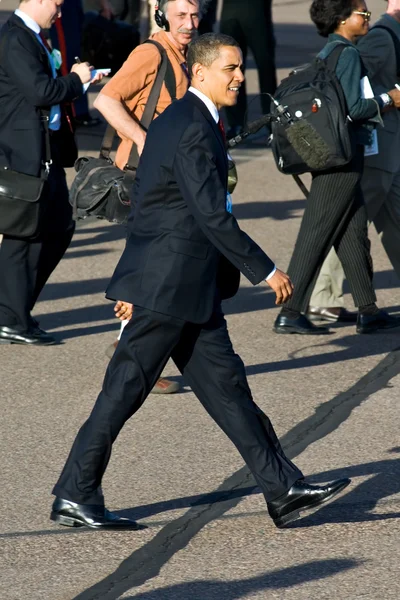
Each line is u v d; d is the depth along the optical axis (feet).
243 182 120.16
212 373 47.78
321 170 71.51
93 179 61.31
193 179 44.91
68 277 91.09
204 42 45.85
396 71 76.59
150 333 46.73
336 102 69.36
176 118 45.83
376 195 77.61
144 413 62.85
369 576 44.62
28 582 44.68
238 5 131.95
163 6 61.46
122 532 48.88
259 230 102.89
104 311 82.94
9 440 59.57
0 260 74.54
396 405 64.03
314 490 47.65
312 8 72.95
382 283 89.35
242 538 48.16
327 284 79.56
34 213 71.10
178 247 46.09
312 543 47.52
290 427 60.95
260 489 53.16
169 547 47.47
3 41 69.97
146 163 46.65
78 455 48.26
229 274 48.47
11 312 74.79
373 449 57.82
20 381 68.44
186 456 57.11
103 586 44.29
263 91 135.23
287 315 76.79
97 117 146.10
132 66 60.90
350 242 74.90
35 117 70.28
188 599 43.11
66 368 70.74
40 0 69.62
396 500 51.75
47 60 70.79
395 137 77.10
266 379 68.39
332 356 72.64
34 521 50.21
